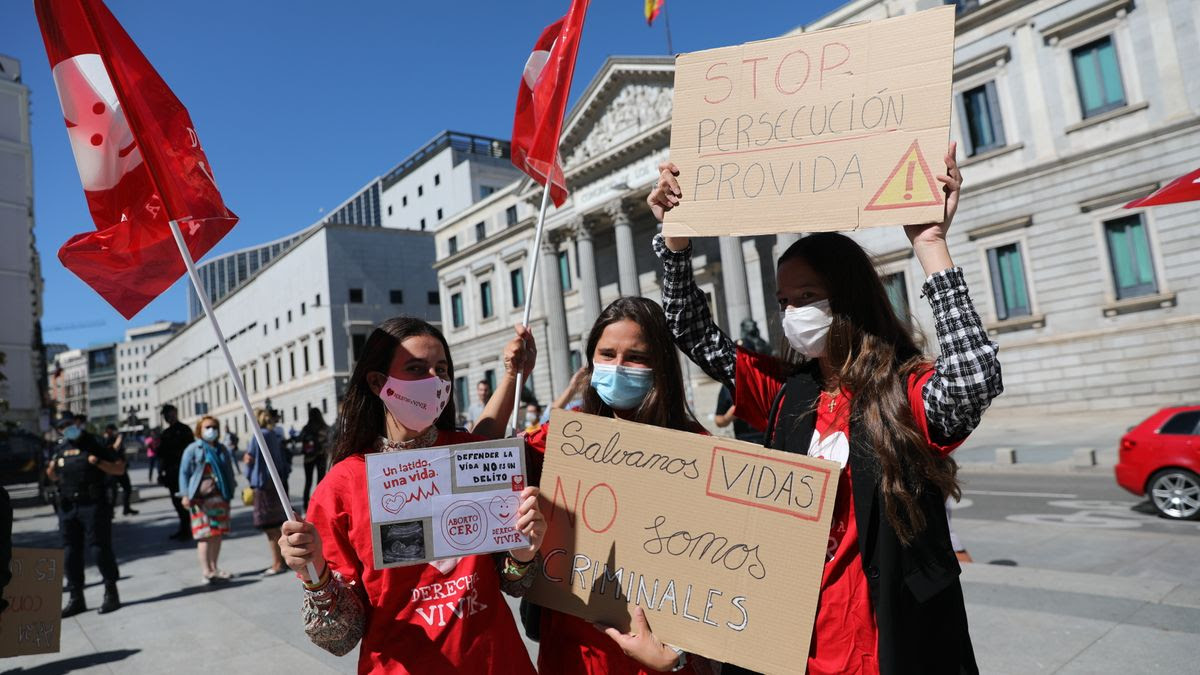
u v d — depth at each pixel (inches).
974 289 868.6
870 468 63.1
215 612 245.6
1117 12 758.5
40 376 1985.7
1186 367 708.7
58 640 114.6
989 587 197.6
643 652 67.2
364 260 2127.2
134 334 6373.0
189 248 73.5
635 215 1362.0
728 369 87.6
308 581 64.9
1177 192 101.3
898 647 59.1
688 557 69.3
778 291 74.9
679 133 77.6
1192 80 714.2
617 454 74.8
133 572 341.7
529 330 91.5
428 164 2532.0
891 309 71.6
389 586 68.6
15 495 1040.2
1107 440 609.9
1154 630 155.4
